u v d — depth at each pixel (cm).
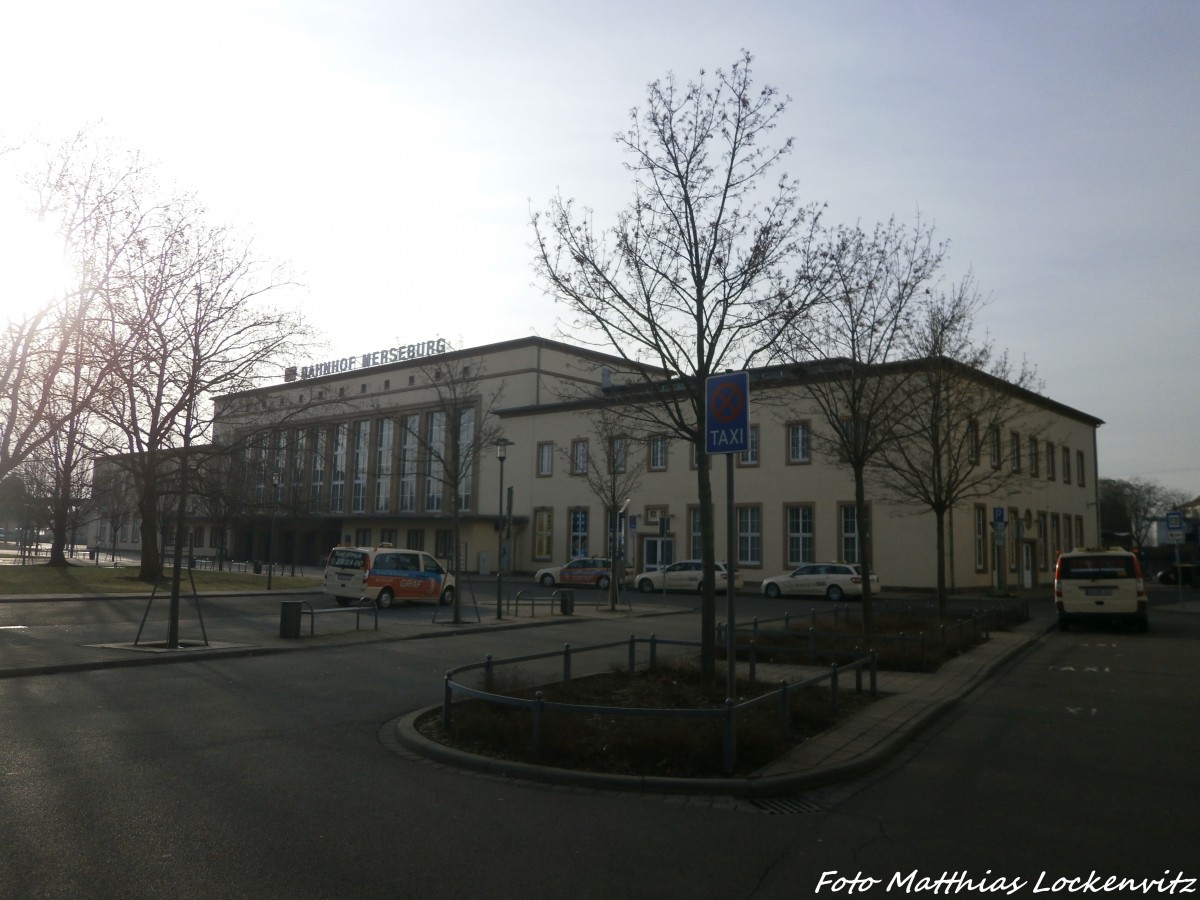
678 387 1316
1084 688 1337
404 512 6084
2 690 1146
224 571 5272
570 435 5131
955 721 1059
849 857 570
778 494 4181
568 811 661
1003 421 2397
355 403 6525
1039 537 4716
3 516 7150
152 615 2352
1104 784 762
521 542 5300
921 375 2133
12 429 1948
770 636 1594
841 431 1767
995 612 2241
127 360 1984
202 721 973
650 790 718
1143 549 6894
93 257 1862
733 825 636
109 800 660
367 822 622
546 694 1038
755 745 786
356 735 923
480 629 2105
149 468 3350
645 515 4647
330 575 2766
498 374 5575
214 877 512
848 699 1126
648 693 1053
